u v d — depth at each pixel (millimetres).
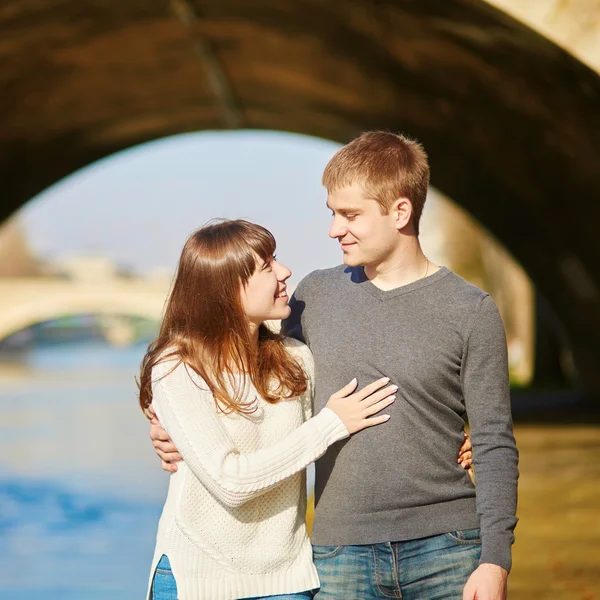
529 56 10664
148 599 3674
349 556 3660
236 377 3664
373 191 3682
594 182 16328
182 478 3650
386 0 11352
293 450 3564
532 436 16375
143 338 119438
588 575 7324
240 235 3707
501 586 3420
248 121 22047
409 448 3641
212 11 13586
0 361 82938
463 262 48469
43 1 12195
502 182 19906
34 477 17594
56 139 19516
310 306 3988
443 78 14680
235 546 3598
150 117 20359
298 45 15133
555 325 24312
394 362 3688
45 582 9570
